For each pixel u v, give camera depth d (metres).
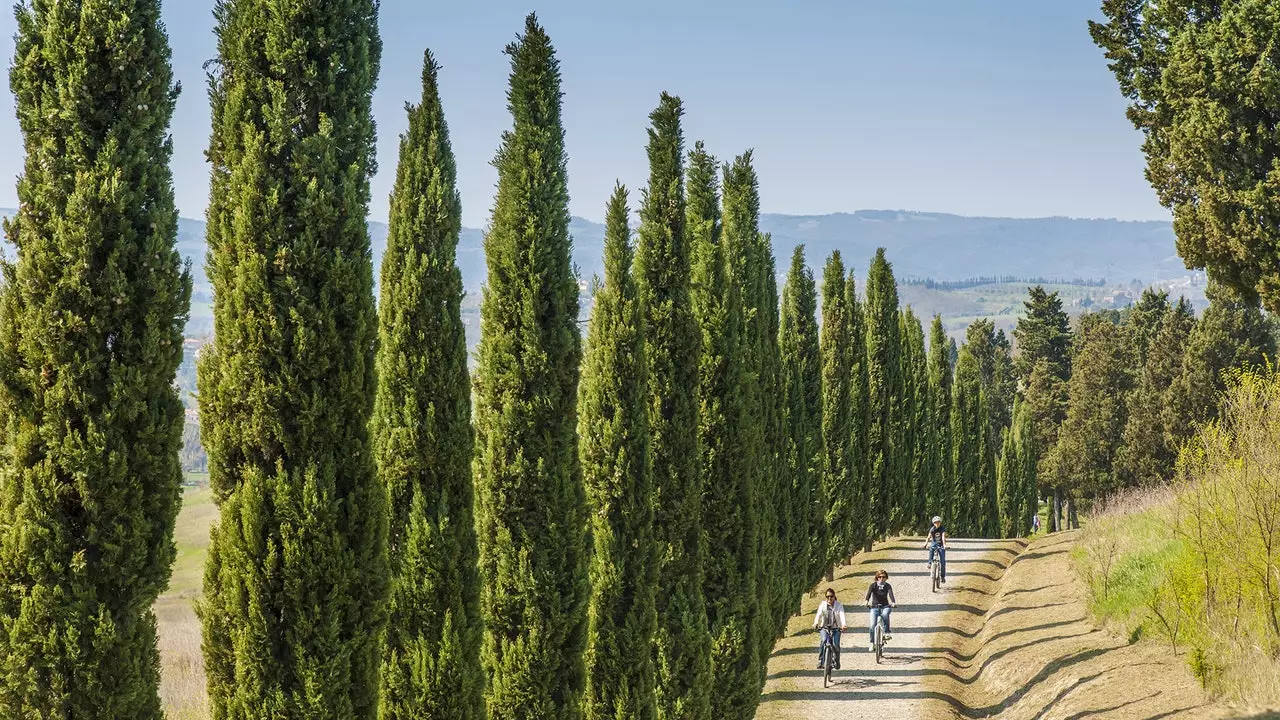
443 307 11.55
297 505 8.98
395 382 11.46
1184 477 17.75
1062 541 37.75
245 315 9.05
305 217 9.09
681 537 15.62
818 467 30.30
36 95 7.71
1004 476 72.69
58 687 7.48
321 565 9.01
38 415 7.62
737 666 17.16
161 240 7.93
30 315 7.53
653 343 15.88
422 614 11.17
